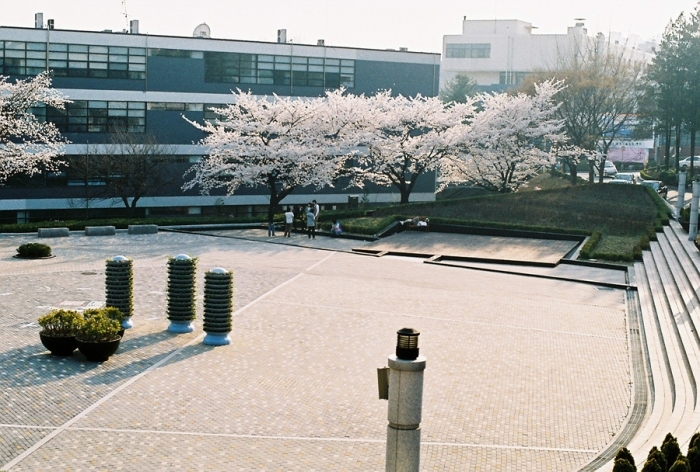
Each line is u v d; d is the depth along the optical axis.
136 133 58.78
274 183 51.88
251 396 17.83
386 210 52.41
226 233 47.25
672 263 34.78
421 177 69.81
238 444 15.10
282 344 22.22
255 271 33.72
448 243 44.28
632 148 102.19
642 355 22.31
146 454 14.49
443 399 18.02
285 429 15.95
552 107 62.06
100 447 14.74
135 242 42.56
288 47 63.91
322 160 53.19
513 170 61.41
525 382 19.47
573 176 67.12
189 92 61.22
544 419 16.92
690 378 19.22
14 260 35.25
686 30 70.44
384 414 16.97
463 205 52.81
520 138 61.34
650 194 55.28
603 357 21.98
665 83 71.75
